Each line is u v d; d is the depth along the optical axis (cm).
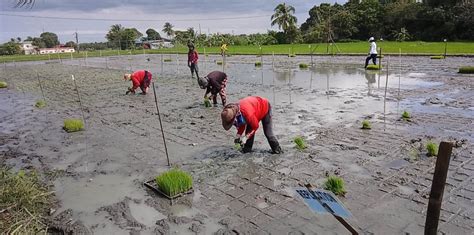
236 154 798
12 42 7956
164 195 618
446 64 2167
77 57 5456
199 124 1080
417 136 849
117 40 8712
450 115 1020
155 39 11869
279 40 7044
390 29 5684
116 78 2408
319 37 6150
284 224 511
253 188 629
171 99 1522
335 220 512
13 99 1756
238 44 7225
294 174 675
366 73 2011
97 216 571
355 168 687
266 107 749
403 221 501
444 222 491
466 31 4669
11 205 575
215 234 498
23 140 1022
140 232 518
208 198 604
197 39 7462
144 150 870
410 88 1465
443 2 4997
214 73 1279
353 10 6222
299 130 952
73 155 866
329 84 1686
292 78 1962
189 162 770
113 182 696
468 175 628
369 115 1065
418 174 645
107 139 980
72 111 1383
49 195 652
